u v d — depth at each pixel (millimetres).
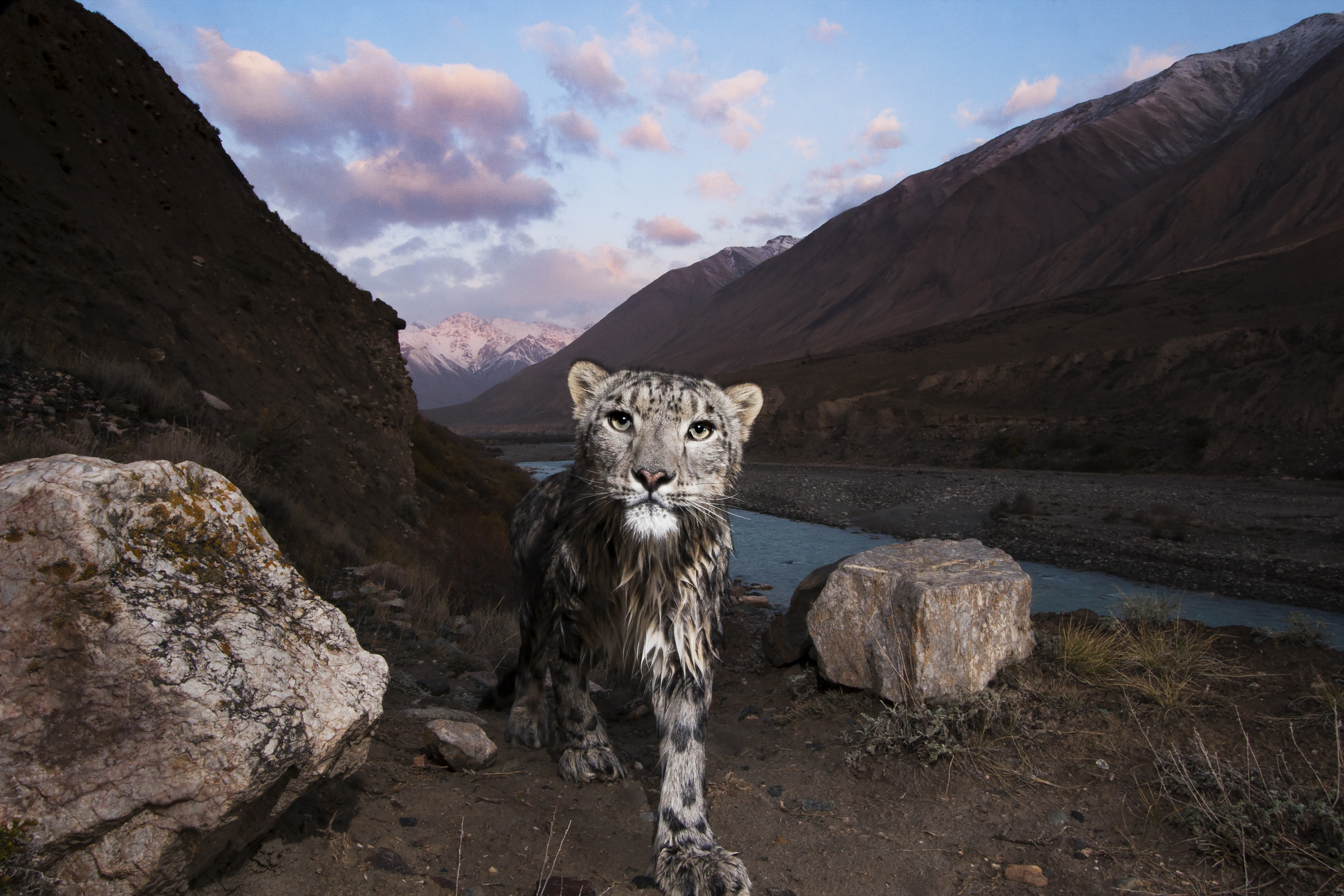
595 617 3893
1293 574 19250
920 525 31625
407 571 9969
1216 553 21906
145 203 16062
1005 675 5008
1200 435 45969
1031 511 31484
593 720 4184
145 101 18766
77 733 2092
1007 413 66188
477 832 3297
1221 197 176875
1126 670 5207
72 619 2141
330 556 9289
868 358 100562
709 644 3615
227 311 15414
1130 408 57594
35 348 9469
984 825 3686
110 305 11516
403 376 23703
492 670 6832
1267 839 3307
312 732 2340
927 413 70000
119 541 2268
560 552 3842
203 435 10117
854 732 4746
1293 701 4500
